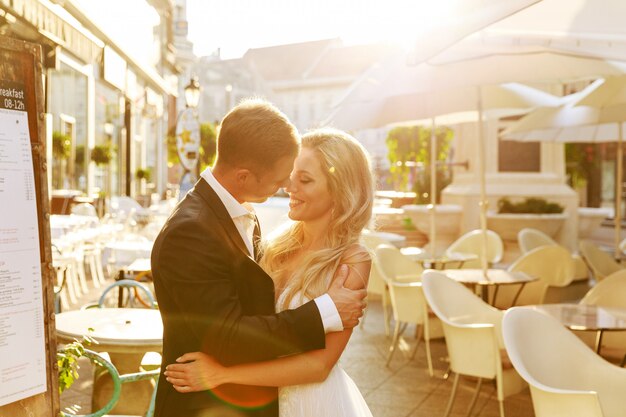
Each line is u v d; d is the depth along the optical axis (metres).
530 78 6.22
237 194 1.78
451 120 10.15
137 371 3.60
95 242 9.82
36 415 1.65
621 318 4.45
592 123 8.01
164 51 26.80
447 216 13.89
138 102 18.39
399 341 7.25
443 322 4.47
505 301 7.29
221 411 1.72
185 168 12.40
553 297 9.66
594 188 26.03
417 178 15.29
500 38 5.54
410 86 6.62
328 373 1.80
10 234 1.58
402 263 7.29
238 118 1.74
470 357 4.32
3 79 1.60
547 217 12.73
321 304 1.75
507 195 13.82
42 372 1.66
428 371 6.02
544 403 3.05
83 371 5.53
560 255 7.50
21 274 1.60
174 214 1.72
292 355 1.74
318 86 73.12
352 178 1.97
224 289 1.65
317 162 1.98
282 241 2.12
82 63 14.03
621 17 4.66
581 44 5.39
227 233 1.72
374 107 8.23
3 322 1.56
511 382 4.27
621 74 6.11
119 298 5.98
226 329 1.62
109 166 16.73
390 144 15.32
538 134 10.63
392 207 15.94
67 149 12.46
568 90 16.02
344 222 1.97
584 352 3.56
